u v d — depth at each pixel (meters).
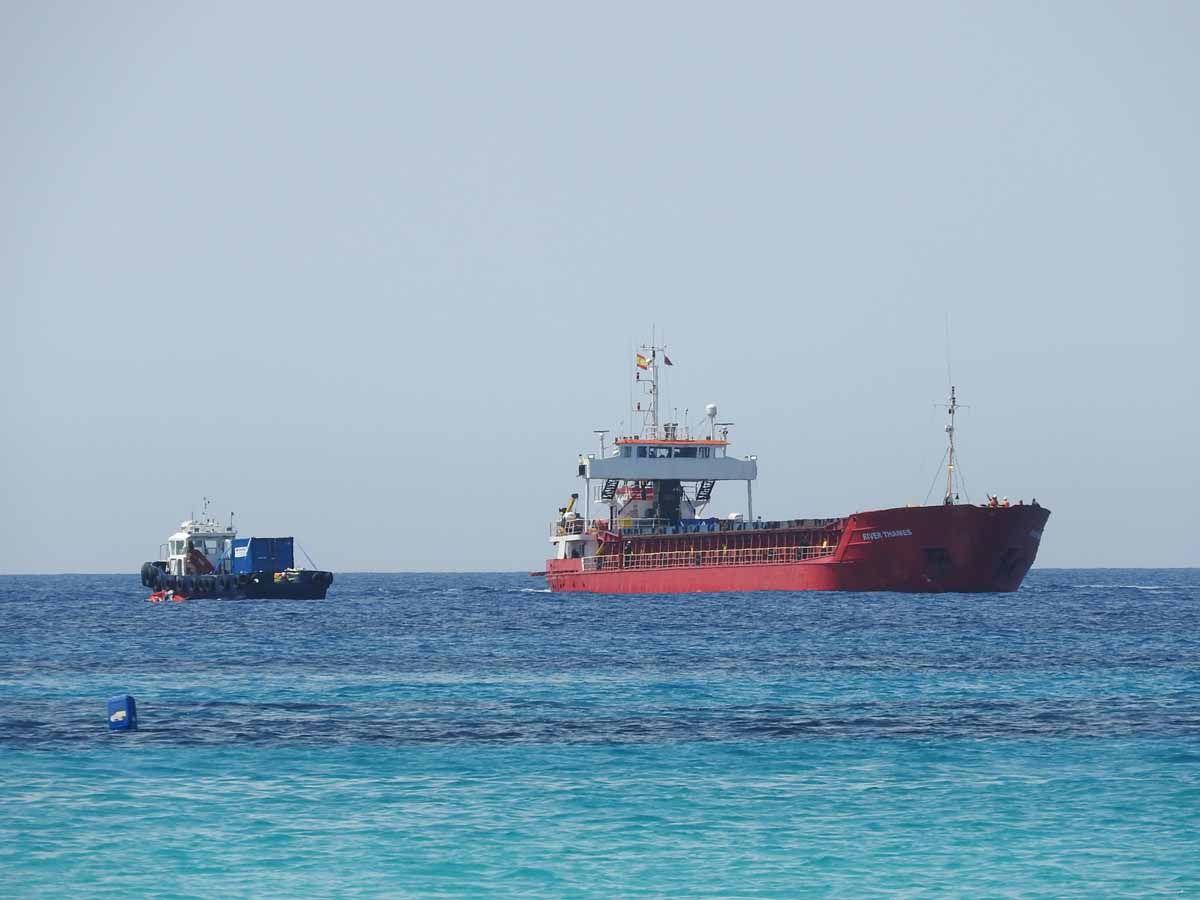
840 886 126.44
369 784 165.62
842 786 163.50
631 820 148.25
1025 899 122.69
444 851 136.88
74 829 144.62
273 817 149.62
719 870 130.88
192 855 135.62
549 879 128.62
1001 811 150.88
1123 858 133.75
